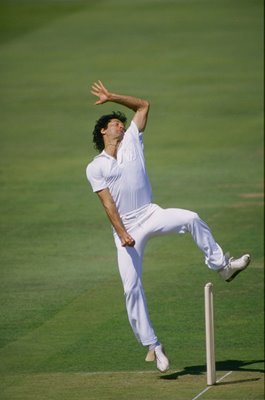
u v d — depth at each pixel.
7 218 83.06
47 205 87.69
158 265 68.81
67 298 58.75
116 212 37.62
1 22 177.62
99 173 37.91
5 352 47.91
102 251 71.81
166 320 56.12
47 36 166.50
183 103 130.25
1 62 151.75
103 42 162.12
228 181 96.38
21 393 37.69
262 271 67.50
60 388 38.31
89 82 140.38
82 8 188.38
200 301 60.06
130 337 50.88
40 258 69.69
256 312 58.69
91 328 52.59
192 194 91.62
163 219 38.31
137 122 39.19
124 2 192.62
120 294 59.66
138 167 38.28
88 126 120.94
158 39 163.38
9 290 60.75
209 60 151.00
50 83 140.62
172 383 38.62
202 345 51.34
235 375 40.31
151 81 140.50
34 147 112.06
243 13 179.25
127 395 36.59
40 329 52.19
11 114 126.94
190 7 185.88
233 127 119.62
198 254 71.62
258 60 150.38
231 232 78.38
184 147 111.12
